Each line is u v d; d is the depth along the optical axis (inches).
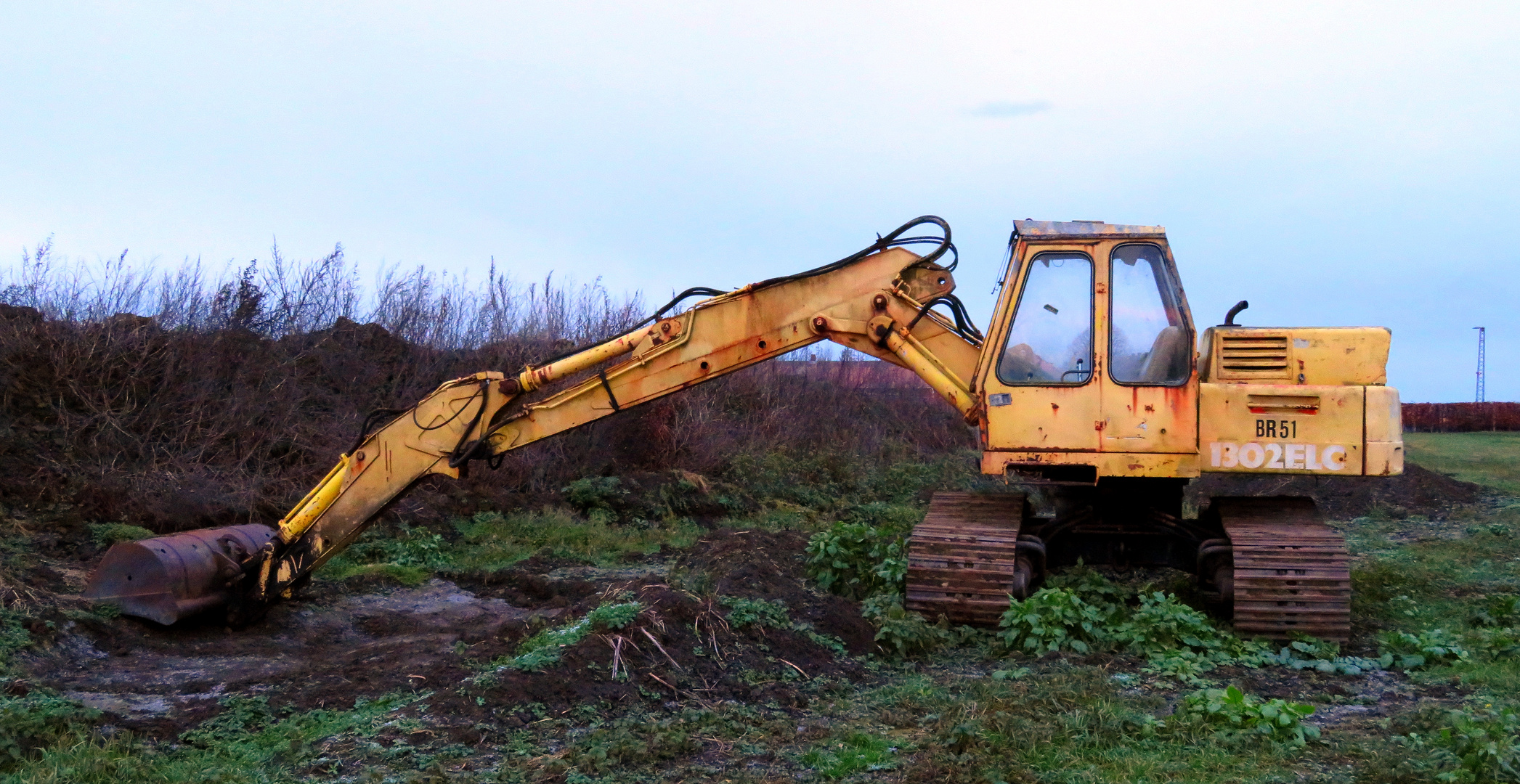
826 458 746.8
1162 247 317.7
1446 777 179.0
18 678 253.1
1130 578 409.4
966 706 229.0
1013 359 320.5
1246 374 319.6
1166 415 313.0
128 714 239.0
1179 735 213.3
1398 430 311.4
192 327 546.6
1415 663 285.1
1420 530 612.4
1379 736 218.7
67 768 193.5
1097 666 277.9
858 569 359.3
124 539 393.4
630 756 203.8
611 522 562.3
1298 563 306.0
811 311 333.7
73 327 504.1
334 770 197.6
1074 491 357.4
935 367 329.1
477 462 578.2
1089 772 195.2
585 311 739.4
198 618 327.0
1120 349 316.8
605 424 653.3
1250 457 314.5
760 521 609.0
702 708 238.7
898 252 331.9
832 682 265.3
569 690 237.3
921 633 297.3
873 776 196.9
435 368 638.5
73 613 302.8
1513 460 1010.7
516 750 209.3
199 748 215.8
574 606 307.3
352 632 351.6
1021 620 298.8
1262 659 289.3
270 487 484.4
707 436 690.8
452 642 315.6
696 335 334.6
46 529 389.7
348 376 597.9
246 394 528.1
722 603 293.4
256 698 244.5
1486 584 411.2
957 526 333.1
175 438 487.2
